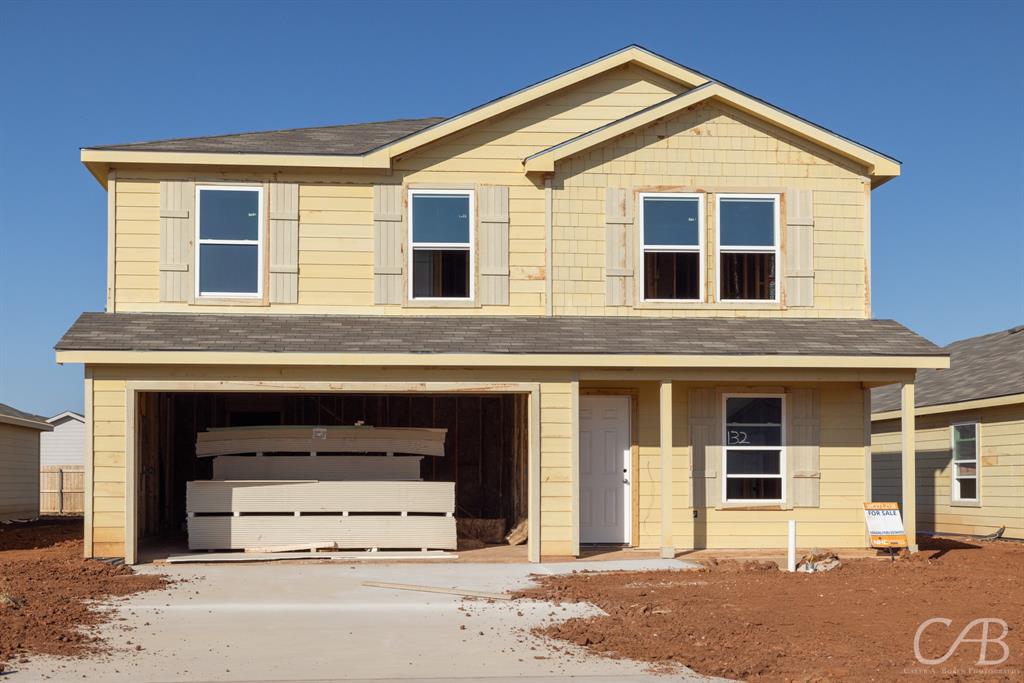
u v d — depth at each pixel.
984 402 20.66
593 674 8.51
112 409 14.91
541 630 10.28
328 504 15.98
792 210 17.30
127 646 9.42
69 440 49.31
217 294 16.56
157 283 16.44
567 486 15.58
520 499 17.91
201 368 15.07
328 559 15.30
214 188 16.64
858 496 16.94
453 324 16.34
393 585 12.80
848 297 17.33
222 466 16.45
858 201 17.44
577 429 15.57
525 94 17.17
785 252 17.23
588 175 17.12
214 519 15.72
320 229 16.78
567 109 17.56
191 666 8.70
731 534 16.72
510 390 15.52
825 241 17.34
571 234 17.06
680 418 16.81
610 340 15.80
